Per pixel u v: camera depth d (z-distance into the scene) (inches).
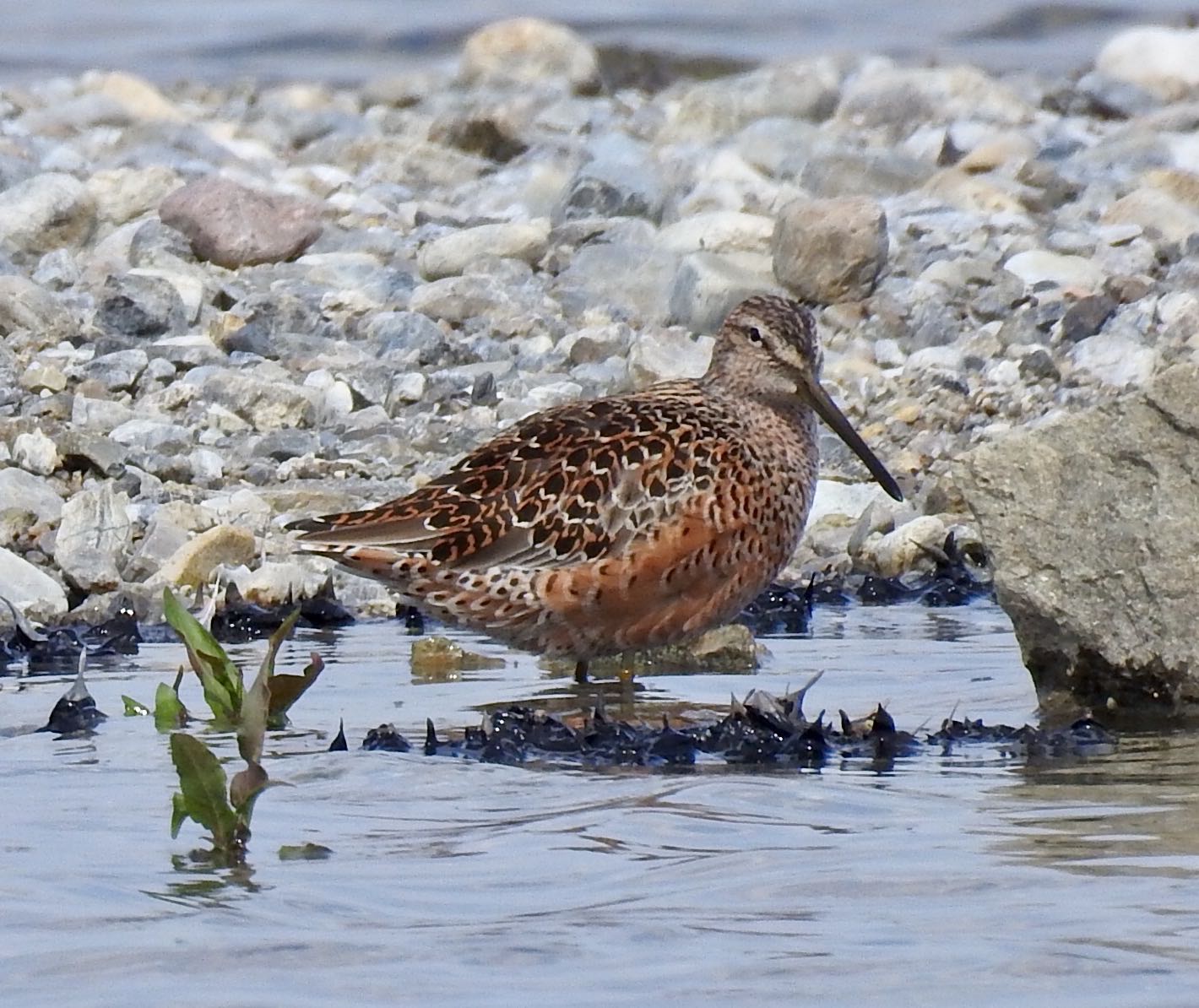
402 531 470.6
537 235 908.6
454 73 1438.2
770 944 277.4
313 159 1150.3
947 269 873.5
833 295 848.9
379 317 810.2
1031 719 433.4
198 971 268.8
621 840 330.6
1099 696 444.8
